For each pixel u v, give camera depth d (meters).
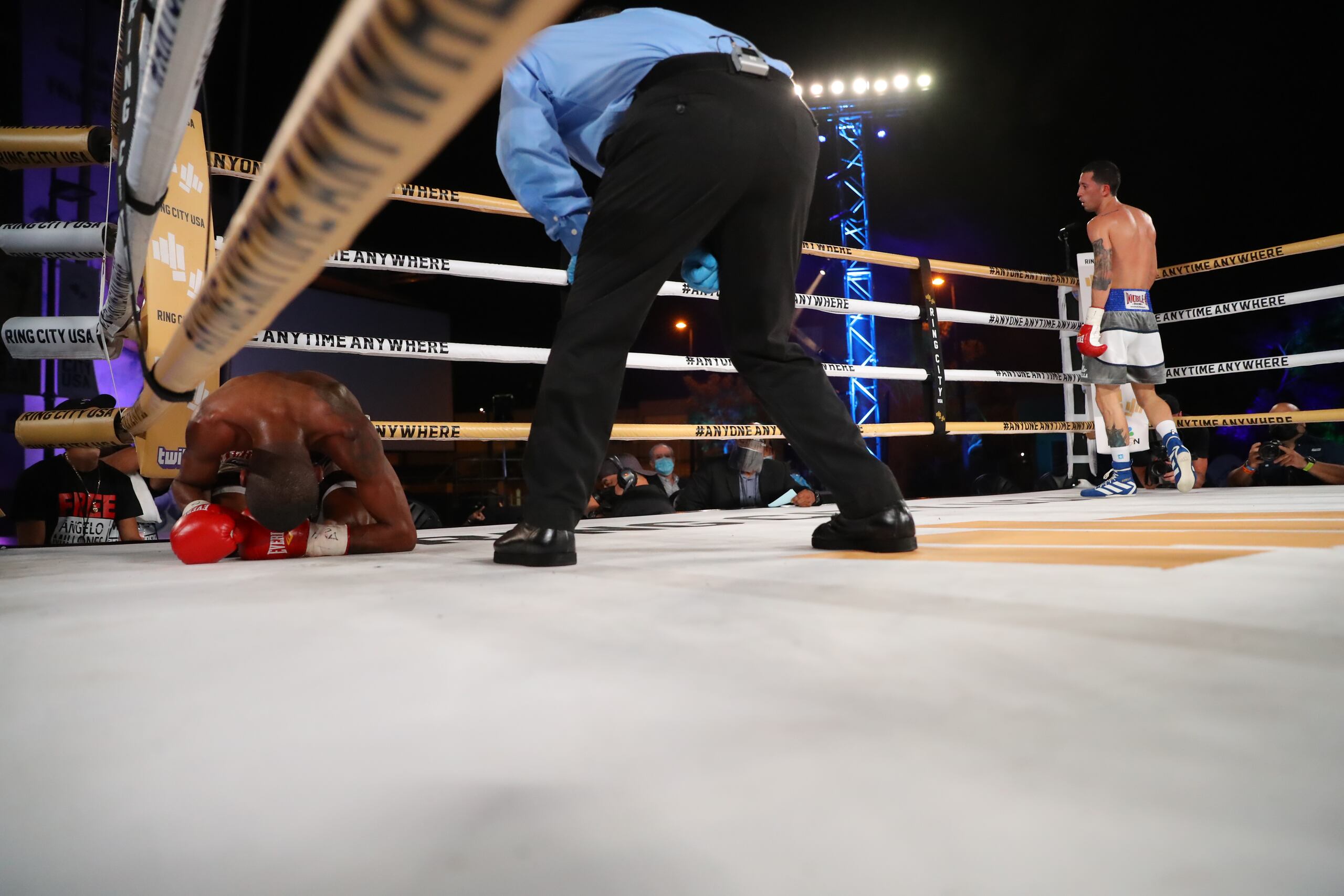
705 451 12.56
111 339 2.82
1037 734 0.45
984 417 14.76
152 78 0.98
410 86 0.38
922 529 2.21
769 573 1.28
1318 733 0.44
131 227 1.61
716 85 1.61
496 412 12.22
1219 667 0.59
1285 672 0.57
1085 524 2.23
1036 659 0.63
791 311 1.81
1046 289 14.45
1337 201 10.86
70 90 7.92
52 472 3.47
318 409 1.71
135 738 0.49
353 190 0.54
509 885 0.30
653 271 1.66
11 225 2.93
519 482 12.52
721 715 0.50
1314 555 1.30
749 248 1.73
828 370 4.56
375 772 0.42
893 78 14.12
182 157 2.59
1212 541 1.59
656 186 1.60
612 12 1.93
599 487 5.17
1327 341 11.41
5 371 6.49
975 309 15.15
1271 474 6.15
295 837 0.35
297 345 3.25
